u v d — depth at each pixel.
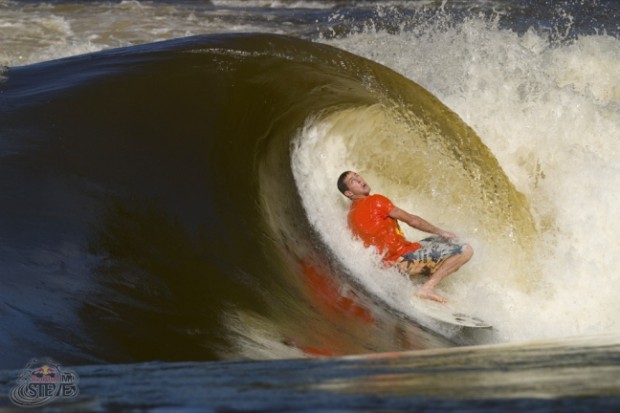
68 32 58.88
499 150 37.28
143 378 15.18
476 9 66.25
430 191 32.03
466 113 38.59
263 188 28.55
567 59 47.12
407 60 43.53
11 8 66.44
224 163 28.45
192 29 62.50
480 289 29.03
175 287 22.55
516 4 67.06
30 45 54.69
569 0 66.94
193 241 25.02
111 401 12.73
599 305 30.39
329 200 30.03
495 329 26.92
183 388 13.80
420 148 32.34
